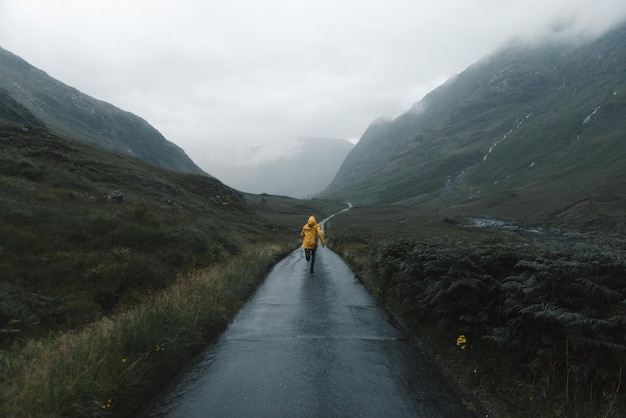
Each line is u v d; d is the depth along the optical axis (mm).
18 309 6801
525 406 4090
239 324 7508
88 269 9305
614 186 115125
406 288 8164
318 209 136500
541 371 4430
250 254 15758
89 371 4129
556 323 4656
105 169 35250
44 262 9461
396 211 146875
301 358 5688
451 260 6371
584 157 175750
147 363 4738
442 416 4043
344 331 7070
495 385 4594
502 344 4984
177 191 39375
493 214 131250
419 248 8250
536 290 4875
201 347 6164
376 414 4047
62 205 14344
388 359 5691
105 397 3920
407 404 4293
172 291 8352
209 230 17781
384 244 12375
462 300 6066
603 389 3973
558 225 92750
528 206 128625
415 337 6703
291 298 9836
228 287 9367
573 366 4125
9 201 12305
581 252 5438
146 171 44250
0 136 34031
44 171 21484
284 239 34125
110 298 8672
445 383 4891
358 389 4652
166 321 5957
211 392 4566
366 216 120000
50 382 3885
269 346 6230
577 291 4762
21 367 4543
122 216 15148
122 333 5172
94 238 11789
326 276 13320
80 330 6520
